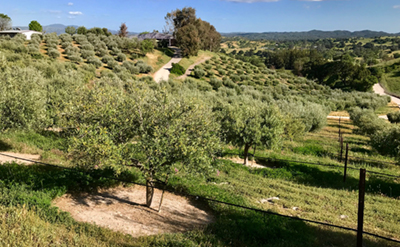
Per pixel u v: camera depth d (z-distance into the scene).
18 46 49.41
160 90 9.88
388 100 75.00
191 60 85.38
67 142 9.00
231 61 95.31
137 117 9.18
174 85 52.22
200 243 7.46
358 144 27.53
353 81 102.69
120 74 50.88
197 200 11.73
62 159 14.09
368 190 14.15
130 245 7.02
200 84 61.66
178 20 109.00
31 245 6.12
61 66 43.31
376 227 9.52
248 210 10.43
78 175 11.27
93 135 8.28
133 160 9.23
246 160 18.22
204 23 117.12
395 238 8.71
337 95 74.50
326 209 11.23
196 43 88.75
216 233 8.58
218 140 9.65
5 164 11.36
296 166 17.92
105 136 8.09
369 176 16.41
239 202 11.12
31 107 13.41
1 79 14.08
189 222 9.52
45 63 38.81
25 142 15.89
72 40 71.31
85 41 68.88
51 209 8.12
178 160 8.93
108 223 8.62
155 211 10.12
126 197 11.17
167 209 10.50
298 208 11.20
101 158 8.09
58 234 6.90
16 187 9.17
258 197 12.38
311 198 12.47
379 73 114.56
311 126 31.66
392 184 14.20
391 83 107.50
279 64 158.50
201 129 9.30
